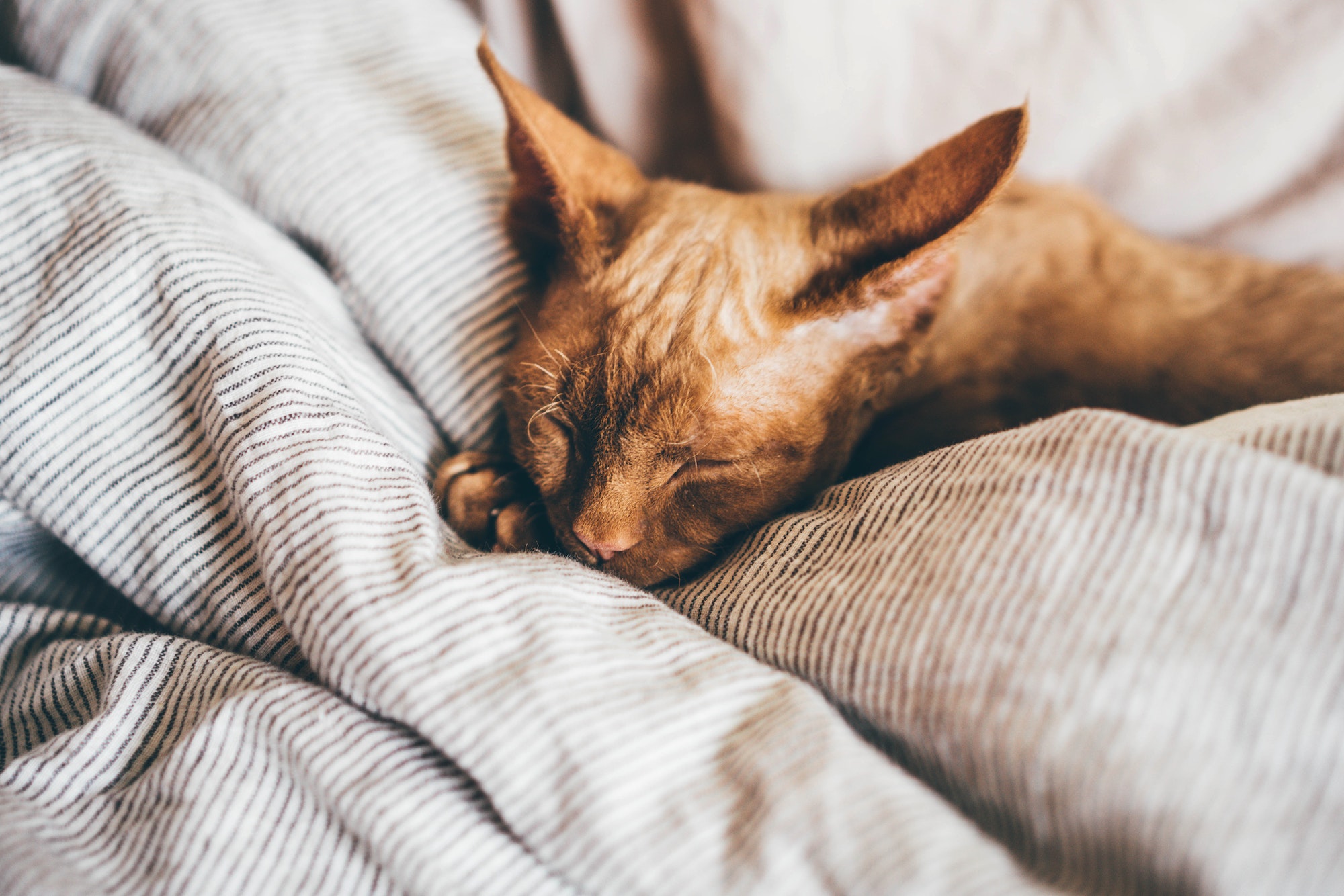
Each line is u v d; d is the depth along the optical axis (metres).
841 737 0.24
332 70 0.34
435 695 0.24
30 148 0.30
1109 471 0.24
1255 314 0.34
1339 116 0.36
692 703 0.24
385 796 0.24
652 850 0.23
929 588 0.25
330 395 0.27
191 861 0.24
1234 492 0.23
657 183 0.34
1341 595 0.23
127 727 0.26
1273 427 0.25
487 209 0.34
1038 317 0.34
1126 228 0.37
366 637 0.24
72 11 0.35
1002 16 0.36
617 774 0.24
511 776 0.24
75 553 0.31
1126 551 0.24
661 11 0.38
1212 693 0.23
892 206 0.30
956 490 0.26
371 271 0.33
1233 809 0.22
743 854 0.23
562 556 0.30
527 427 0.31
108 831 0.25
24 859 0.23
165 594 0.28
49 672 0.27
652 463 0.29
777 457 0.30
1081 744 0.23
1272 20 0.35
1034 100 0.37
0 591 0.31
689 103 0.40
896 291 0.30
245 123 0.34
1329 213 0.37
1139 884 0.22
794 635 0.26
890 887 0.22
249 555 0.27
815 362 0.30
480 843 0.24
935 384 0.34
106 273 0.28
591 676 0.24
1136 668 0.23
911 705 0.24
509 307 0.33
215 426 0.27
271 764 0.25
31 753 0.25
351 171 0.33
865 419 0.33
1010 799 0.23
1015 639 0.24
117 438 0.28
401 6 0.36
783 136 0.38
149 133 0.35
